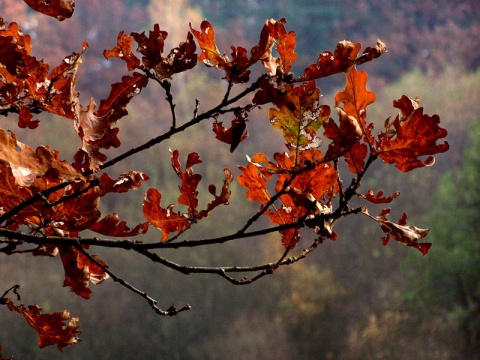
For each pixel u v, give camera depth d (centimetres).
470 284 1991
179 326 2736
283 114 140
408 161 134
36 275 2852
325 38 5516
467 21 5612
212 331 2738
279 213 156
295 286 2762
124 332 2630
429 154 132
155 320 2739
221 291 2814
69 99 141
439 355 2131
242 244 2977
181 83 4547
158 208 151
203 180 3684
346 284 2881
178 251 2894
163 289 2831
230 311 2784
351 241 3008
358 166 138
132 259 2891
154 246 149
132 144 3897
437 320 2255
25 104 140
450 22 5278
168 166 3719
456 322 2128
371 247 2948
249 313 2775
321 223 139
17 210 132
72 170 121
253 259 2920
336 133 132
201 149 3862
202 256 2884
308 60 5306
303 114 139
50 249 155
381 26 5481
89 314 2652
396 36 5294
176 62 140
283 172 142
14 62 115
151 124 4228
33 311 159
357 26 5494
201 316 2770
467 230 2061
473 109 3834
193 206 154
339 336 2567
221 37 5306
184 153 3788
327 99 4638
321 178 148
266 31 135
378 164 3219
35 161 120
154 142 140
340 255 2972
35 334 2466
